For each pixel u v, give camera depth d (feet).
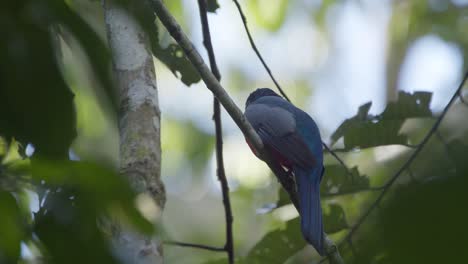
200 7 34.96
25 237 12.40
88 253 11.94
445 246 9.79
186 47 26.76
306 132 38.24
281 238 34.55
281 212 52.03
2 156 12.64
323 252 30.45
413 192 10.11
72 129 11.58
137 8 13.05
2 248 12.13
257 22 74.18
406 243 9.91
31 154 12.29
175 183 70.44
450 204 9.92
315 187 34.22
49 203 12.30
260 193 63.10
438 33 76.07
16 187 12.19
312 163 34.83
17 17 11.34
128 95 26.27
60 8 11.59
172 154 70.74
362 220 32.17
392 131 34.88
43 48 11.43
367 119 35.06
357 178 35.19
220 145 35.42
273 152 36.78
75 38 11.71
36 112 11.39
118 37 26.96
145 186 23.73
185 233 68.49
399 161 48.37
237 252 59.52
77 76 15.25
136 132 25.29
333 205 34.37
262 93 47.60
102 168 11.43
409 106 34.71
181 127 70.79
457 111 34.76
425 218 9.92
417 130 49.70
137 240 20.68
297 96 80.02
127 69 26.63
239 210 62.49
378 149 49.55
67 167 11.47
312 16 77.61
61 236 12.10
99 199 11.50
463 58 72.64
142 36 27.27
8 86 11.34
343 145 37.42
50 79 11.40
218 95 28.84
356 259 29.30
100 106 11.82
